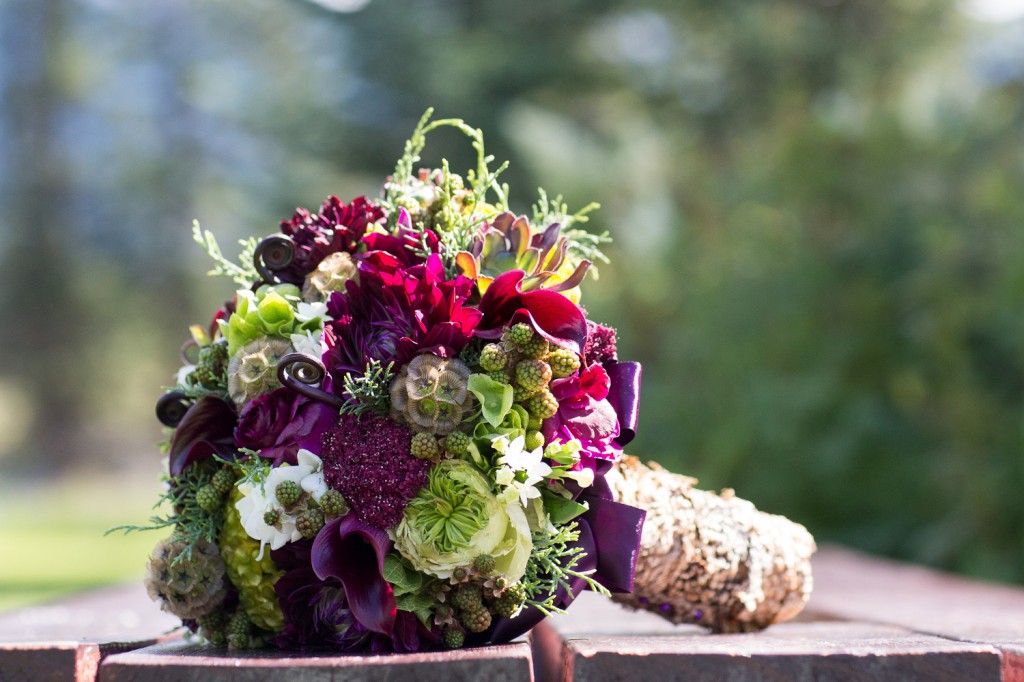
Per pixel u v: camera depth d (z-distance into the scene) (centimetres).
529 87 1156
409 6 1231
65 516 1289
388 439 108
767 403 572
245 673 98
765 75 1031
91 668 110
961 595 221
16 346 2272
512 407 110
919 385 546
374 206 129
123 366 2384
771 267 627
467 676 98
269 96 1488
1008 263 512
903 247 585
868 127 645
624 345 701
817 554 380
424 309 111
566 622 172
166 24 2552
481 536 106
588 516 116
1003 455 505
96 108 2495
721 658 100
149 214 2459
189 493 121
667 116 1159
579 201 777
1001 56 1015
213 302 2478
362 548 110
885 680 101
